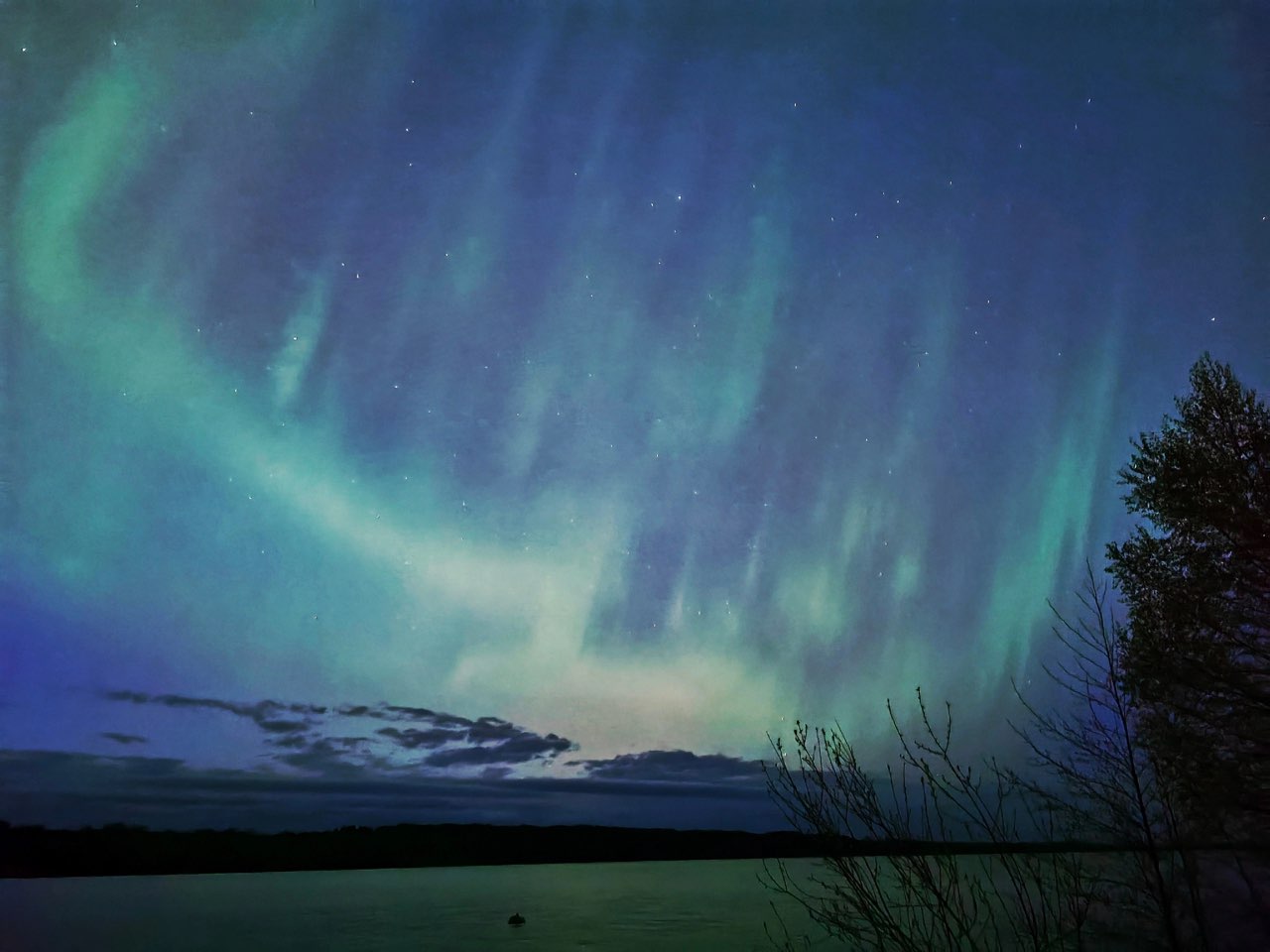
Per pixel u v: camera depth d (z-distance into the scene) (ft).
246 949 58.13
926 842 10.95
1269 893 11.35
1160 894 11.11
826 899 10.99
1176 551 15.94
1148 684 12.69
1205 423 17.31
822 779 11.47
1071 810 11.32
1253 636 14.02
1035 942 10.30
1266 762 12.09
